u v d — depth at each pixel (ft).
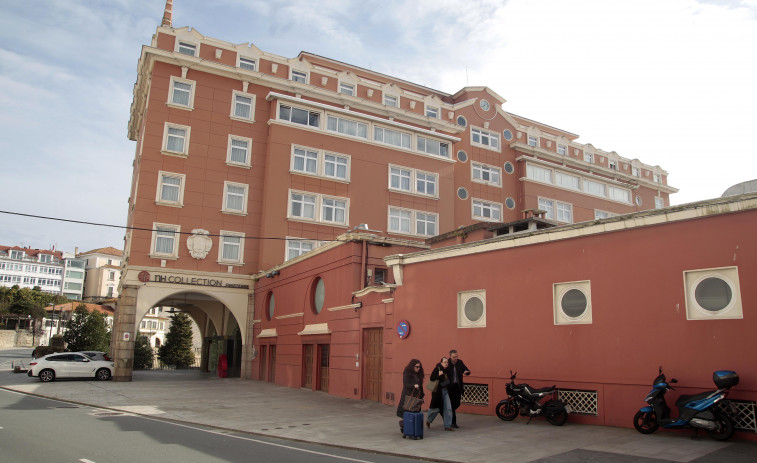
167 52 91.61
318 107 101.55
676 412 30.76
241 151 96.68
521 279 40.50
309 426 39.11
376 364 54.65
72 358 80.64
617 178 148.66
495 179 126.62
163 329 269.85
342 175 102.73
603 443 29.30
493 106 130.62
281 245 93.97
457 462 26.78
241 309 91.97
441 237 79.46
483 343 42.37
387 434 35.29
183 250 88.79
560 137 142.00
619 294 34.63
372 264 61.98
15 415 41.63
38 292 269.85
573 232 37.50
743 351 28.86
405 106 116.78
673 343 31.65
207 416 44.68
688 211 31.86
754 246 29.25
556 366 37.29
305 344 72.18
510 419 38.11
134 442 30.73
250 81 98.63
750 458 24.57
